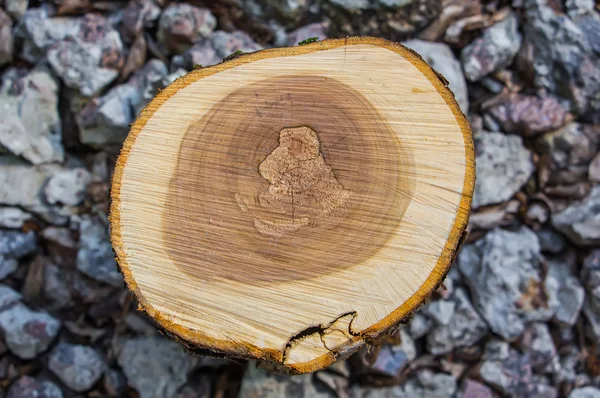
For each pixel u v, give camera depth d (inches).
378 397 33.2
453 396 33.5
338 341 25.4
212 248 26.2
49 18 34.8
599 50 34.0
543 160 34.8
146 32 35.3
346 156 26.5
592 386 34.0
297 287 25.7
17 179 34.4
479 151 34.7
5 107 34.2
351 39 27.5
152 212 26.6
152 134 27.2
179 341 26.2
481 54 34.7
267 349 25.5
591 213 33.7
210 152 26.9
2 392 33.6
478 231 34.5
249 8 35.2
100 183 34.7
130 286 26.2
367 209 26.0
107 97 34.3
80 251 33.9
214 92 27.4
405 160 26.3
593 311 34.0
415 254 25.7
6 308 33.7
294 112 27.0
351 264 25.7
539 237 34.9
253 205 26.4
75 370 33.6
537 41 34.6
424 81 26.9
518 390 33.5
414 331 33.6
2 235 34.2
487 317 33.5
